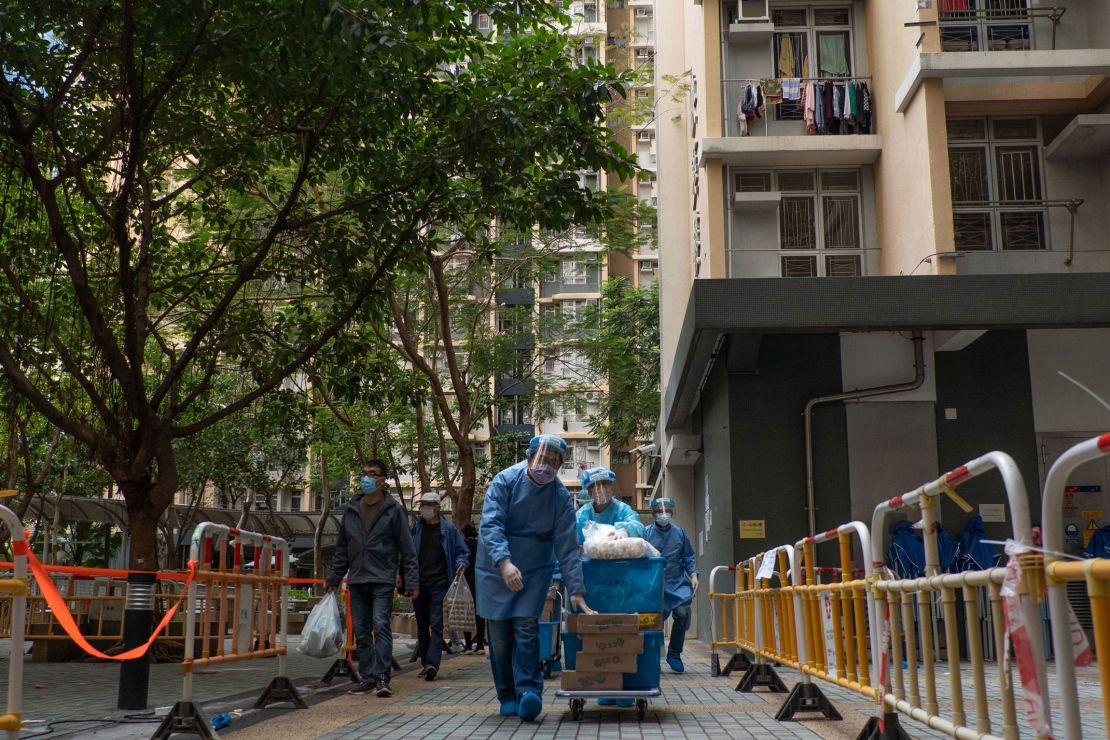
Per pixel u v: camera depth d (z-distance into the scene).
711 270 18.95
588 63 12.16
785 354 15.97
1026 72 15.86
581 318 31.53
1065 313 13.37
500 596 7.64
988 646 10.71
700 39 20.52
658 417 31.95
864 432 15.65
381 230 12.95
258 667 14.16
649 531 12.20
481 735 6.75
